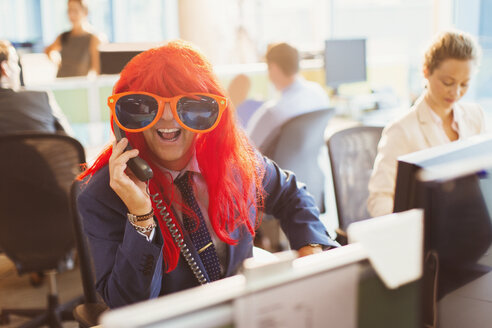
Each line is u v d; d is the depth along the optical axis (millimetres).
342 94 4832
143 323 418
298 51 2807
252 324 468
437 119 1659
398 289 563
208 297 448
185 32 5547
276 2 8398
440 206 627
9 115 2480
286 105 2770
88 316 1251
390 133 1678
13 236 2057
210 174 1032
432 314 620
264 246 2912
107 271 964
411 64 4031
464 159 672
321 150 2680
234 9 5637
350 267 523
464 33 1573
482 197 663
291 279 485
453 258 643
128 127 951
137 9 8516
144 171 907
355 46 4645
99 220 975
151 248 901
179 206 1016
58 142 1957
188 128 951
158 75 940
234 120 1056
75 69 4516
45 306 2576
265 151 2645
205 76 973
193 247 1010
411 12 10078
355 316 534
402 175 659
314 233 1229
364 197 2025
